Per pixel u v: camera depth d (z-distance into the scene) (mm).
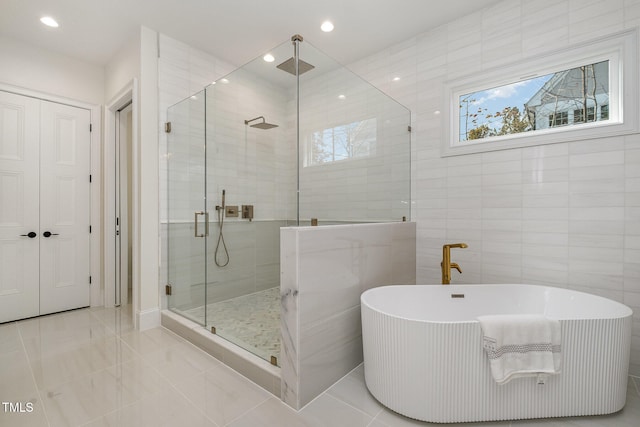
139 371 1865
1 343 2258
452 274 2539
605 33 1900
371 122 2402
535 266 2166
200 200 2572
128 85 2729
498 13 2305
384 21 2525
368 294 1844
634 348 1838
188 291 2594
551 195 2104
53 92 2922
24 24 2504
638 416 1472
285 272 1581
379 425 1408
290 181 2029
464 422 1425
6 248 2676
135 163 2611
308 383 1571
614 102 1912
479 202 2406
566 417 1470
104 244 3217
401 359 1458
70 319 2789
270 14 2416
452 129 2553
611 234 1897
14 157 2715
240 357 1842
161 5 2299
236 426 1388
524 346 1392
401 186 2689
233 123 2404
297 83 1965
